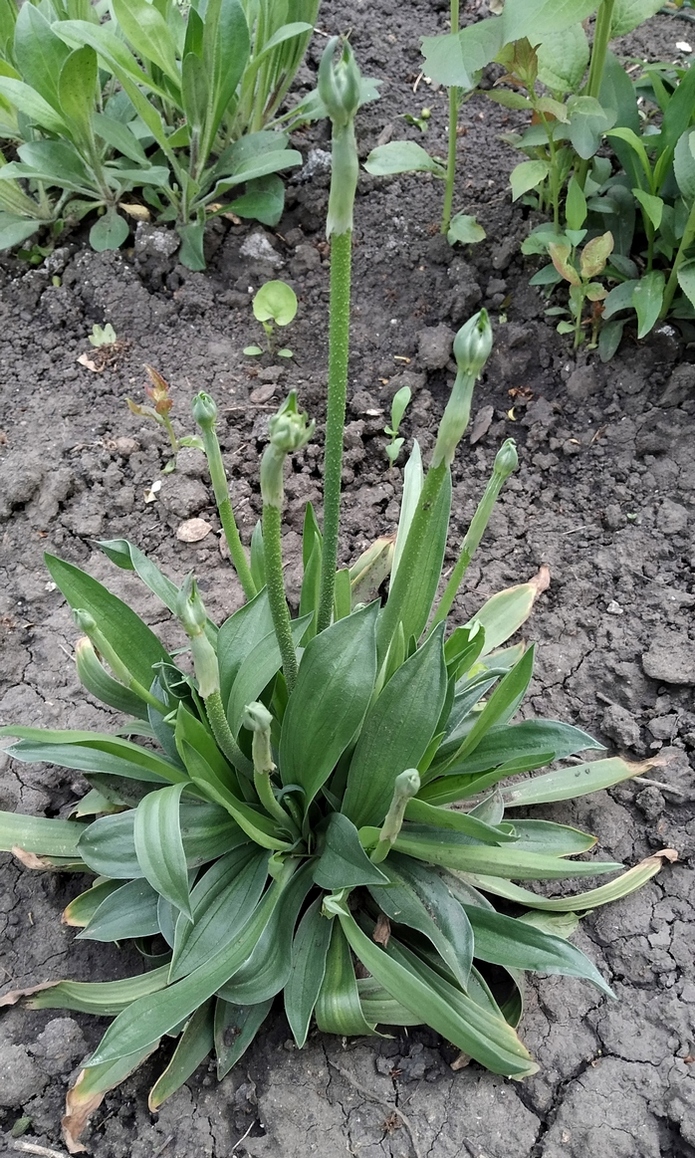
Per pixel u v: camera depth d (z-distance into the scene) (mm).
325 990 1636
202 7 3127
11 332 3045
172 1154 1630
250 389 2895
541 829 1918
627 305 2686
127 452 2723
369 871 1527
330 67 994
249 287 3121
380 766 1616
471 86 2295
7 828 1863
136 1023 1421
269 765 1409
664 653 2277
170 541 2576
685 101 2562
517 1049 1598
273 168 2926
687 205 2643
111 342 2990
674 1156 1623
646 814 2064
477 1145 1622
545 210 3102
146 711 1879
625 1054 1725
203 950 1601
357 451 2732
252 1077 1709
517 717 2221
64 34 2609
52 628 2400
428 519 1384
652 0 2586
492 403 2871
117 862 1668
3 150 3457
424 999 1476
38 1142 1659
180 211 3141
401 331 3016
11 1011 1788
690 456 2637
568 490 2670
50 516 2605
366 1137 1629
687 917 1906
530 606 2254
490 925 1653
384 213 3250
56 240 3232
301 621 1763
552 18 2164
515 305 3006
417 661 1524
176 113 3252
